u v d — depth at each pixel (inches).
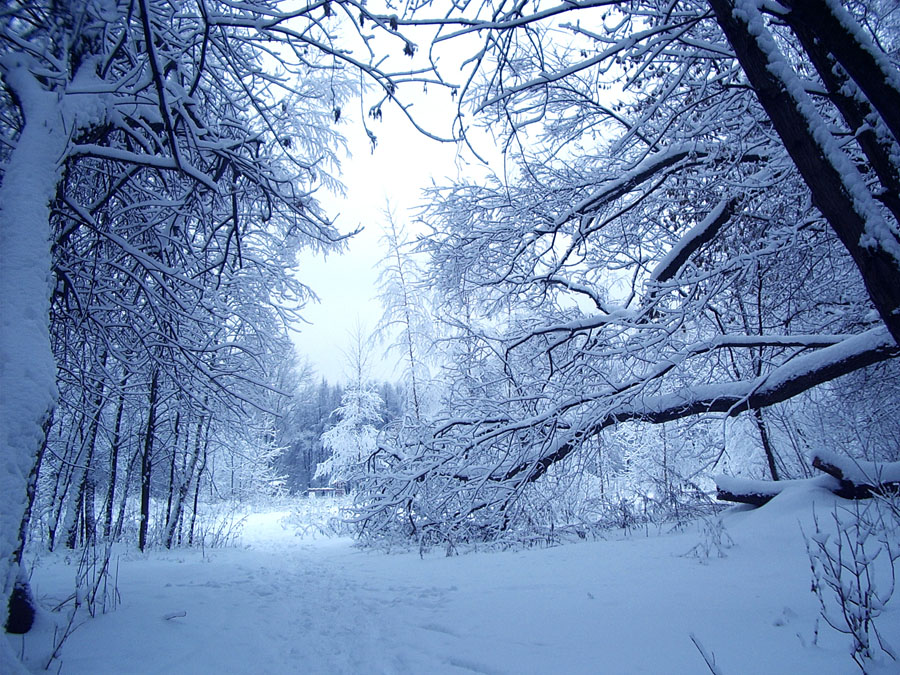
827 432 473.7
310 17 171.5
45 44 183.6
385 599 222.5
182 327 298.4
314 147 373.7
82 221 213.6
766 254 323.0
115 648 142.5
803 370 322.0
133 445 597.9
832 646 120.0
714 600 169.0
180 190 278.1
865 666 105.1
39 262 157.2
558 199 415.8
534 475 444.8
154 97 196.9
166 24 210.1
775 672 108.7
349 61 168.7
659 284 339.3
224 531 760.3
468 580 254.5
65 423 445.4
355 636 165.2
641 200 381.7
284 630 173.6
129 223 278.7
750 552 235.1
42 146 168.6
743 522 288.5
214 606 202.4
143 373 312.8
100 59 195.0
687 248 375.9
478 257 450.9
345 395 1071.0
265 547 579.5
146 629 161.8
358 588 252.7
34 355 144.7
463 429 486.6
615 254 430.6
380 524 500.7
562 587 214.4
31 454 138.3
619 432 499.5
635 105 374.9
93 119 187.8
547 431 423.8
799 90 148.4
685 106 313.4
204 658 140.3
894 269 135.7
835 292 402.0
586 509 486.9
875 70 133.6
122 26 193.2
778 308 430.6
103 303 273.0
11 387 137.2
